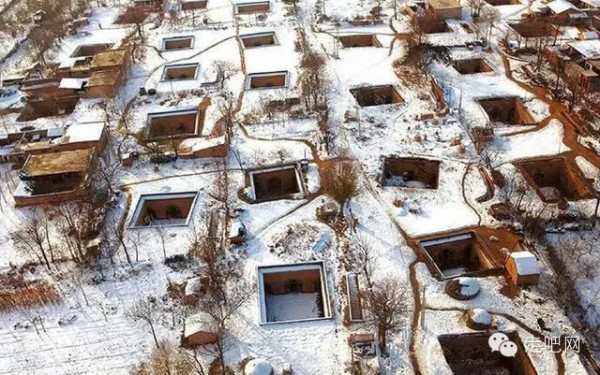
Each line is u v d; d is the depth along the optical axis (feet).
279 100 346.33
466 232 246.68
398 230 249.55
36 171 285.43
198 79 385.91
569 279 220.64
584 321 210.38
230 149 309.22
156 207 280.92
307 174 286.05
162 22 479.41
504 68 369.91
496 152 293.23
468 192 268.82
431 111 327.06
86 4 517.55
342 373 191.31
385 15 460.14
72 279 234.17
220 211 266.77
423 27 428.56
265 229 254.06
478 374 202.18
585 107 322.14
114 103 362.12
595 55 351.25
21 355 204.64
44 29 457.27
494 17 431.84
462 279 218.79
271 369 189.88
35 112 372.17
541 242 241.96
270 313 229.04
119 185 288.71
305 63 382.63
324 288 223.10
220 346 189.67
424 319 208.13
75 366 199.31
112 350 203.82
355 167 286.66
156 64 411.34
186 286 223.51
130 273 234.58
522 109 328.08
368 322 206.08
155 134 342.44
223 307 216.13
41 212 273.95
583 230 247.09
